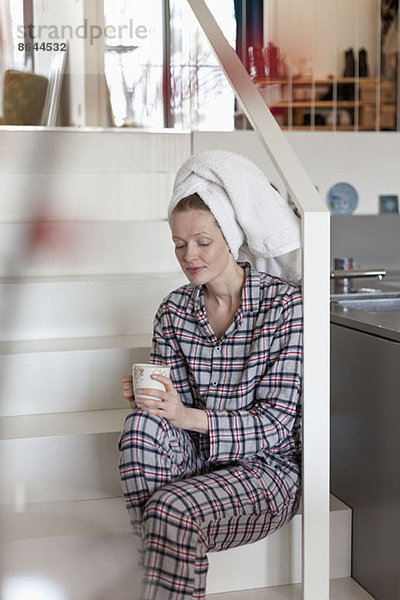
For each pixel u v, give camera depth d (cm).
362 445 182
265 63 407
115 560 92
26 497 74
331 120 423
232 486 137
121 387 191
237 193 145
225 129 287
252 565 167
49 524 86
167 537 124
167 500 126
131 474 136
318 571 151
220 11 398
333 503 193
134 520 102
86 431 171
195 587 126
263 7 402
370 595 176
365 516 180
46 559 80
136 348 189
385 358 169
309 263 144
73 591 86
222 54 174
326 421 148
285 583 169
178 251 149
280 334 146
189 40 228
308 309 145
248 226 148
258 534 142
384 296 235
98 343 191
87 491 99
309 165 287
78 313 191
